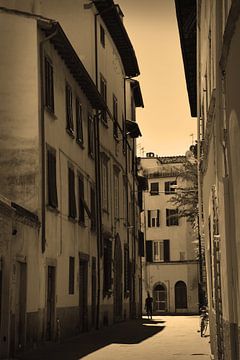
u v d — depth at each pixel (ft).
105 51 113.29
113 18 110.73
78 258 84.33
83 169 90.89
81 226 87.15
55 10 101.76
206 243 54.19
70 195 81.00
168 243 212.64
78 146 87.97
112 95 119.34
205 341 72.84
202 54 51.11
